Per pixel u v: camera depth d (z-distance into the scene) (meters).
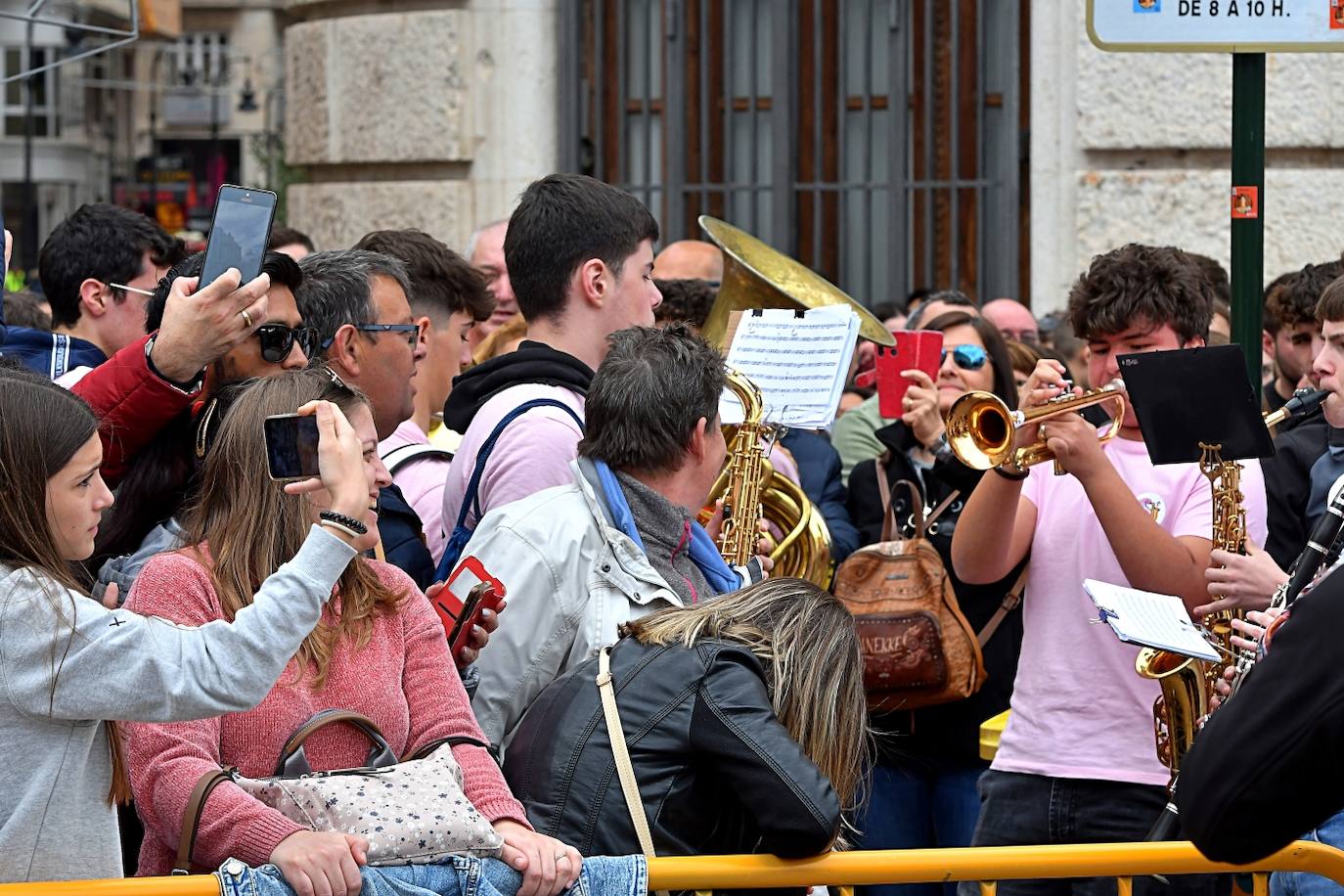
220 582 4.34
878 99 12.09
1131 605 5.26
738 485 6.19
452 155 12.21
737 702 4.48
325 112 12.67
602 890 4.22
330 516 4.03
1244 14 5.95
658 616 4.81
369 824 4.04
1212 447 5.55
